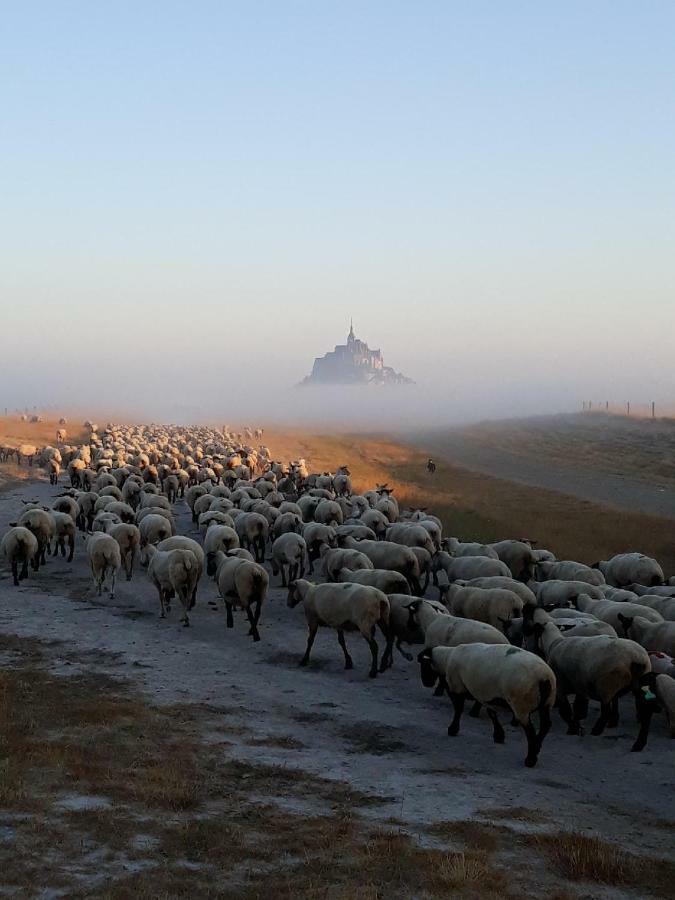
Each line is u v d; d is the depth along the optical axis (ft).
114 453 211.00
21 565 104.06
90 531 111.34
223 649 69.62
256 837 34.55
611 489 214.48
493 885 30.94
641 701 47.26
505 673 45.37
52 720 48.91
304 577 96.58
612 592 74.64
